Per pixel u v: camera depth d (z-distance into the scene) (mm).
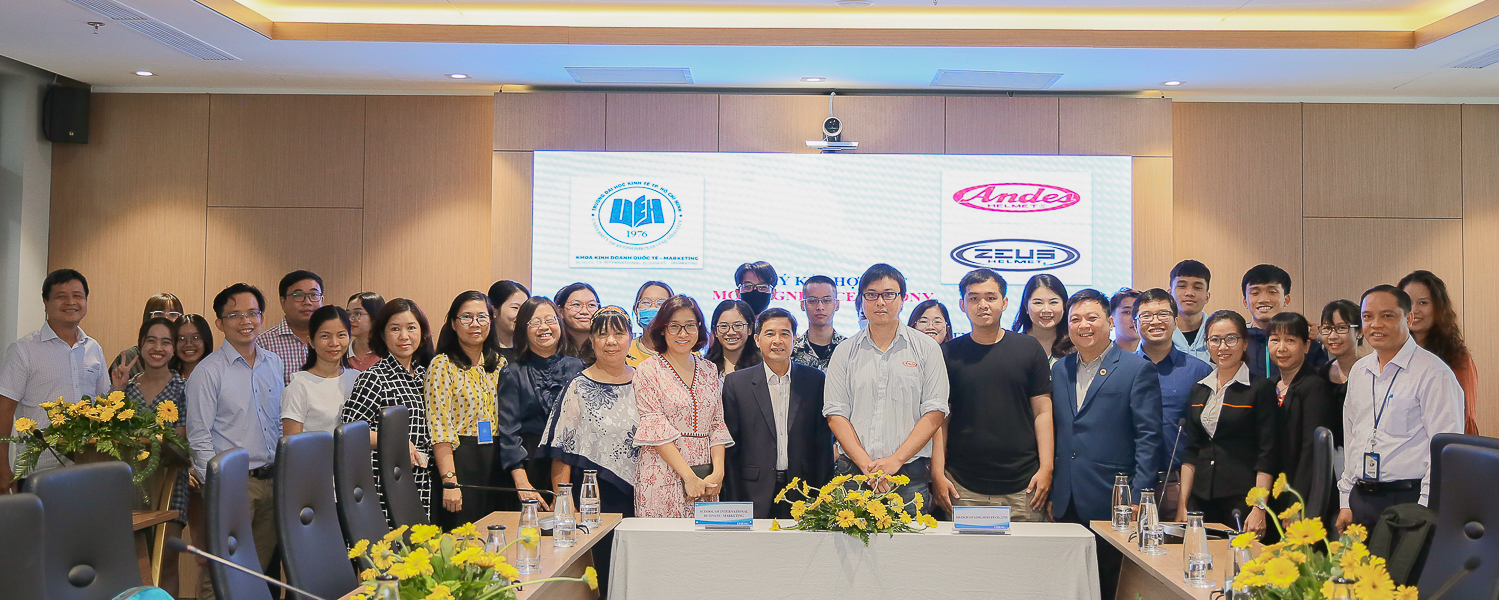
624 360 4281
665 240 6656
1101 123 6656
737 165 6680
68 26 5434
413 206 6883
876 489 3535
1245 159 6836
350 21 5941
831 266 6648
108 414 3721
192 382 4406
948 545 3367
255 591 2541
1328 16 5816
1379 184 6801
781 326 4211
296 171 6879
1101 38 5684
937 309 5555
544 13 5918
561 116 6684
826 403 4168
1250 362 5082
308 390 4332
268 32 5660
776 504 4219
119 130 6867
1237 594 2484
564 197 6660
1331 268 6789
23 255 6637
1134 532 3516
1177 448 4387
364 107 6887
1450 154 6793
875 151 6664
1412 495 3699
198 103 6875
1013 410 4125
